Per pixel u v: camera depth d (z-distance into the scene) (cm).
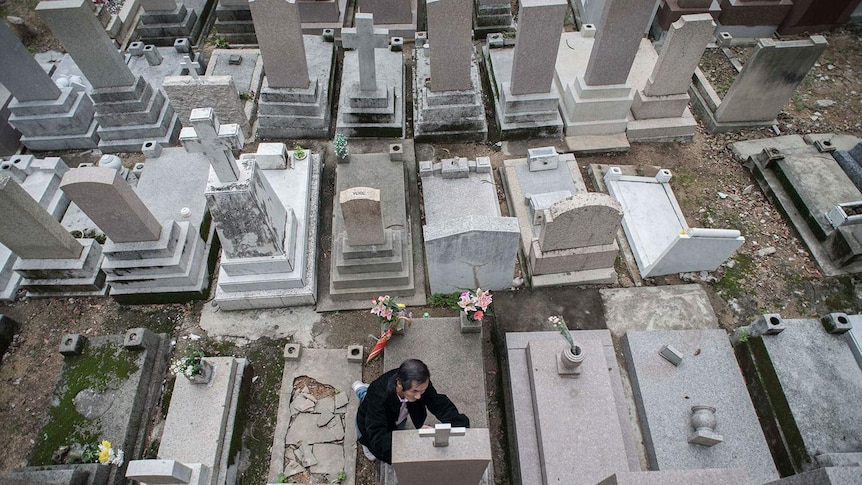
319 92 791
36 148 795
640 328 599
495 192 707
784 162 710
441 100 757
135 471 436
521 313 609
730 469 338
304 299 624
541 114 769
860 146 711
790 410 512
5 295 640
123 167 726
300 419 543
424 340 566
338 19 952
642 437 530
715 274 654
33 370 596
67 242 600
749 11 904
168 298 634
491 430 547
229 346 603
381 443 389
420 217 707
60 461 504
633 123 786
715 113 805
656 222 689
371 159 721
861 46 926
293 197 678
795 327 557
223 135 456
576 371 510
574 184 721
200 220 659
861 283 643
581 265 625
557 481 466
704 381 545
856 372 531
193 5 1015
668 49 698
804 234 676
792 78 728
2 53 680
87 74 710
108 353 559
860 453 475
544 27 658
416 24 972
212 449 502
